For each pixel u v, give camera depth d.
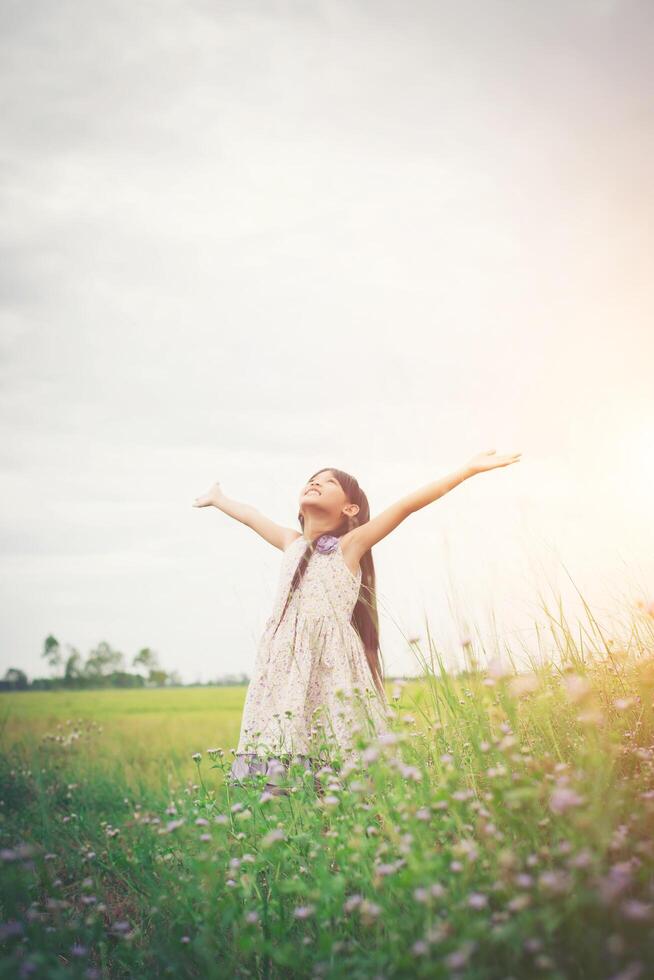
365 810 2.45
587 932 1.87
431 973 1.78
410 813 2.21
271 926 2.21
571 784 2.19
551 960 1.75
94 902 2.68
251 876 2.38
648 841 2.14
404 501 3.82
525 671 2.92
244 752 3.40
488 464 3.75
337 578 3.82
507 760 2.41
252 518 4.53
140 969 2.40
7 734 6.29
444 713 2.84
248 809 2.66
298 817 2.61
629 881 1.94
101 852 3.38
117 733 6.81
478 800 2.45
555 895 1.87
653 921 1.82
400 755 2.56
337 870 2.44
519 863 2.05
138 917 2.77
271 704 3.67
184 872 2.65
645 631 3.15
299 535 4.35
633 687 2.92
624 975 1.66
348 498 4.15
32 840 3.73
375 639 3.82
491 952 1.91
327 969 1.99
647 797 2.23
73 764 5.47
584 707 2.59
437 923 1.94
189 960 2.26
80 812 4.35
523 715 2.82
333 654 3.66
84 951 2.30
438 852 2.17
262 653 3.82
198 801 2.79
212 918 2.24
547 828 2.19
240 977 2.18
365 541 3.87
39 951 2.27
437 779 2.60
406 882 1.98
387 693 3.61
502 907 2.03
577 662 2.99
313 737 3.16
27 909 2.79
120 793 4.73
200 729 7.27
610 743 2.48
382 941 2.02
